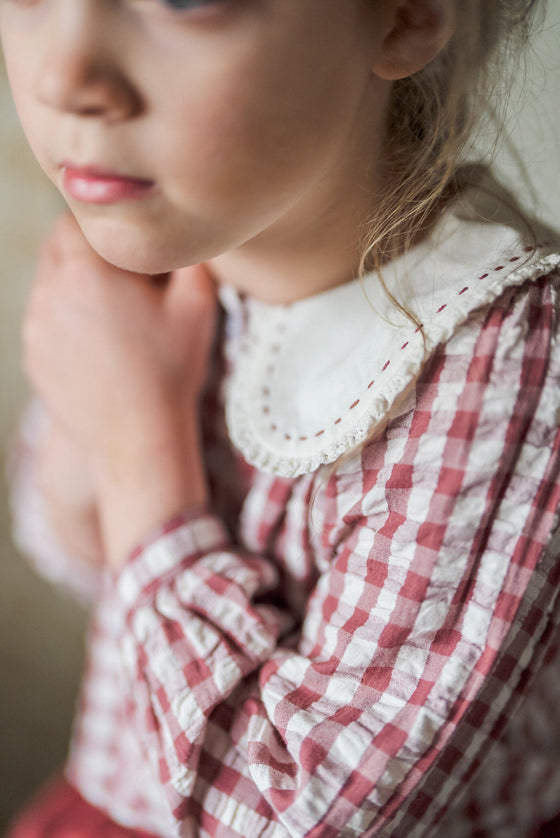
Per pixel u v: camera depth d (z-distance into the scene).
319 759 0.42
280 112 0.39
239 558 0.49
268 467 0.47
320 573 0.50
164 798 0.45
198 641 0.46
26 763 0.85
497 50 0.46
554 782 0.52
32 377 0.55
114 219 0.40
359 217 0.46
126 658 0.49
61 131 0.39
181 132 0.38
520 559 0.42
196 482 0.51
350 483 0.45
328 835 0.42
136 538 0.50
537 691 0.50
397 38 0.42
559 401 0.42
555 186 0.56
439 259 0.45
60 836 0.59
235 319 0.52
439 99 0.45
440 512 0.42
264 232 0.46
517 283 0.43
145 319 0.53
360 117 0.44
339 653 0.44
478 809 0.51
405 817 0.45
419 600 0.42
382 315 0.46
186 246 0.41
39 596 0.83
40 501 0.64
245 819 0.44
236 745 0.45
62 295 0.54
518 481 0.42
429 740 0.41
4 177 0.72
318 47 0.39
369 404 0.44
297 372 0.48
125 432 0.51
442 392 0.43
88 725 0.62
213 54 0.38
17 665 0.84
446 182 0.45
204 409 0.53
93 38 0.37
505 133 0.48
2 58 0.68
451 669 0.42
